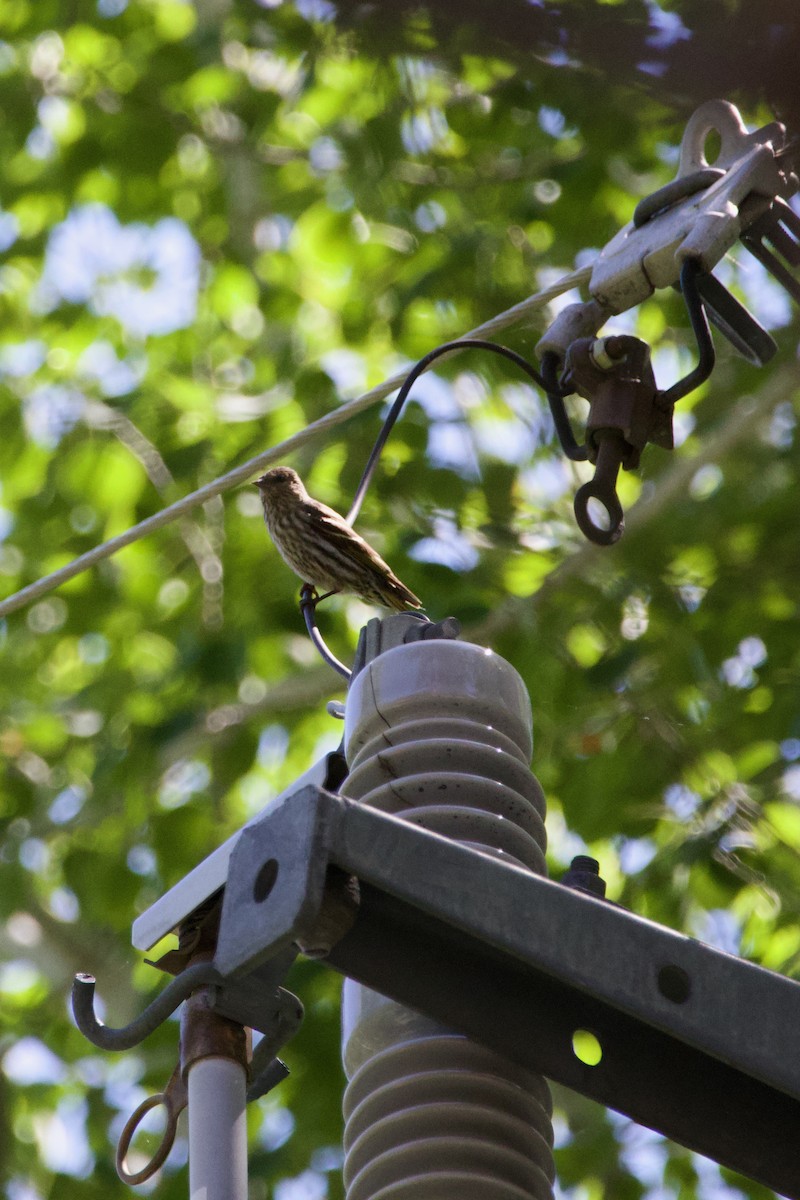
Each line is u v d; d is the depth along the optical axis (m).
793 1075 3.26
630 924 3.37
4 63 17.41
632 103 13.55
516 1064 3.69
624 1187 12.84
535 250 15.75
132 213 17.53
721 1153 3.70
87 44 17.41
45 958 15.71
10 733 15.87
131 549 16.09
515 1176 3.71
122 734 14.86
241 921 3.29
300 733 15.48
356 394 16.14
